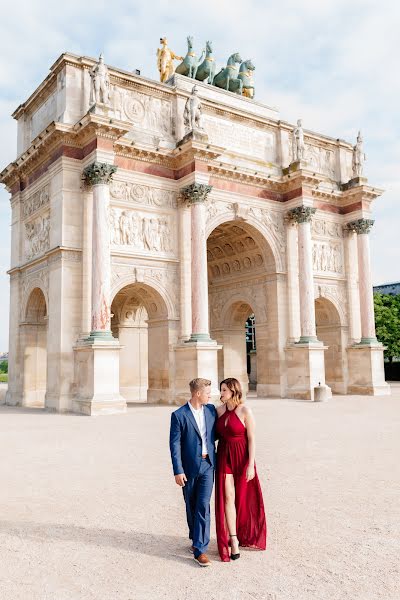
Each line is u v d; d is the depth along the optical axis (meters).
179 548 9.02
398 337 82.56
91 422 28.30
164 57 50.00
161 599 7.05
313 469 15.13
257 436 21.69
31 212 43.53
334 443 19.77
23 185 45.47
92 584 7.57
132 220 39.91
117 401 33.56
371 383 49.78
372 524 10.16
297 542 9.22
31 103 45.25
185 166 41.53
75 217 37.56
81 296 37.00
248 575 7.82
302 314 46.06
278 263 47.84
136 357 51.81
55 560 8.50
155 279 40.50
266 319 48.44
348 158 55.41
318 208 52.09
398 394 50.91
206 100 45.59
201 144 40.28
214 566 8.20
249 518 9.03
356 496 12.18
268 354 47.88
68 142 37.88
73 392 35.94
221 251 52.72
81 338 36.09
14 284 45.81
